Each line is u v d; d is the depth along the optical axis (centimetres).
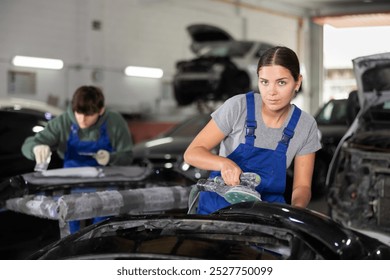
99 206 229
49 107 628
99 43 1081
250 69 1116
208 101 1077
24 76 966
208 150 201
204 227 180
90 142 323
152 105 1177
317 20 1387
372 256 163
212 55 1124
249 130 199
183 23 1239
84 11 1054
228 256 155
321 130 606
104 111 323
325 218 166
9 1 940
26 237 303
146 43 1163
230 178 187
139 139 1142
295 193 205
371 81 399
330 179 431
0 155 458
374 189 394
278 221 167
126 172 294
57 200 242
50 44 1002
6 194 268
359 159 406
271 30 1442
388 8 1181
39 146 304
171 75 1215
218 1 1306
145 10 1159
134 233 181
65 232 238
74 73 1040
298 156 208
